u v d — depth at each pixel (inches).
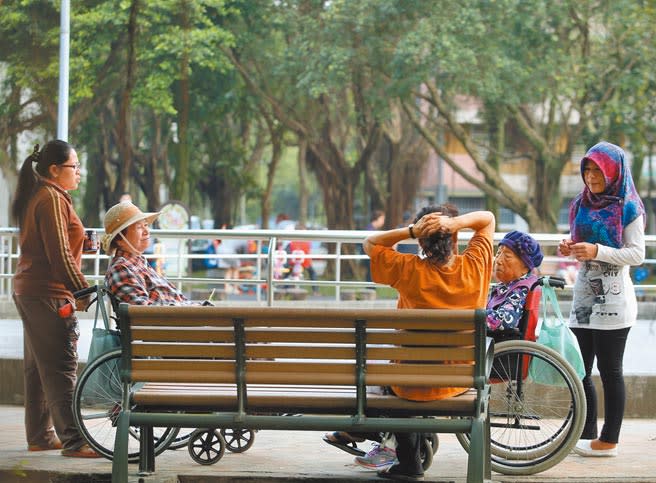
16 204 439.8
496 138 2091.5
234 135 2534.5
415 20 1722.4
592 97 1868.8
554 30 1779.0
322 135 2175.2
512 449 414.6
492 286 494.0
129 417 360.2
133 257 426.3
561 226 3031.5
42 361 435.8
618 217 434.0
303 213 2610.7
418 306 364.2
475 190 3358.8
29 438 453.1
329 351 354.0
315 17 1870.1
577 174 2915.8
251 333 354.6
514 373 416.8
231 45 1841.8
